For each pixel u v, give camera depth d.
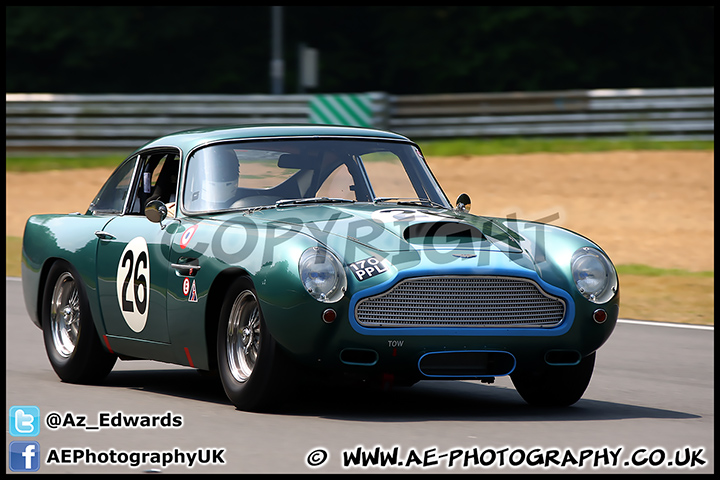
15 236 55.25
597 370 25.69
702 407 21.14
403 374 18.73
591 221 57.22
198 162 22.20
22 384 22.92
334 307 18.20
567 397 20.78
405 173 23.55
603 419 19.53
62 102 75.44
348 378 18.94
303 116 73.94
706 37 109.75
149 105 75.00
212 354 20.25
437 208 22.61
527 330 19.00
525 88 106.81
